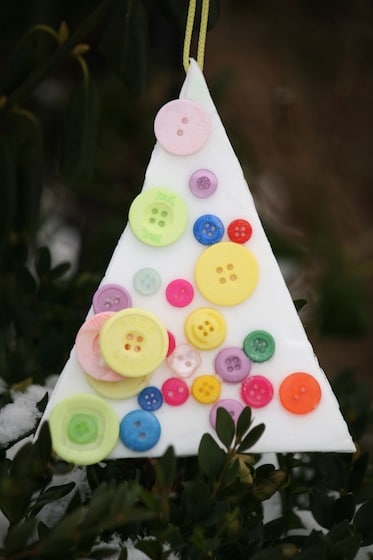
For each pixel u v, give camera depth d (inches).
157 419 16.0
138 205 16.3
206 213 16.5
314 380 16.3
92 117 21.7
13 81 22.1
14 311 24.0
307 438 16.2
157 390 16.1
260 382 16.2
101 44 20.3
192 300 16.3
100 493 14.8
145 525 17.1
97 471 17.2
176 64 32.8
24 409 18.0
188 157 16.6
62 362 21.4
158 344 15.7
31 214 24.5
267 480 16.8
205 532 16.0
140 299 16.3
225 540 15.9
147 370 15.6
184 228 16.4
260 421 16.2
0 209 24.0
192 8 17.0
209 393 16.1
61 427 15.8
